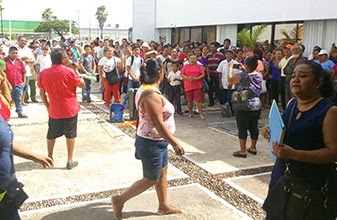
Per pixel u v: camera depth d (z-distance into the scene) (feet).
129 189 12.12
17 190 7.96
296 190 7.95
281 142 7.79
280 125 7.80
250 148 20.31
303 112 8.05
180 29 67.05
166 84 32.91
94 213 12.96
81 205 13.57
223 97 31.04
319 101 7.97
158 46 44.75
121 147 21.07
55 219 12.48
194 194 14.66
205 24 56.75
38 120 27.73
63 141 22.06
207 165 18.20
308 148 7.88
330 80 8.11
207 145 21.83
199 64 28.91
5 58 27.48
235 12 49.21
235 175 16.89
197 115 31.01
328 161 7.54
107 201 13.96
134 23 75.51
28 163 18.17
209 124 27.25
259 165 18.33
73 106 17.02
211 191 15.02
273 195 8.44
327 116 7.63
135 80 31.09
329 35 36.63
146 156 11.61
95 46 57.93
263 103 33.96
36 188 15.05
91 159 18.85
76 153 19.81
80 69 35.24
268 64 34.78
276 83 34.09
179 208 13.38
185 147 21.33
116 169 17.42
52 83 16.42
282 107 33.58
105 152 20.07
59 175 16.56
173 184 15.66
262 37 45.42
